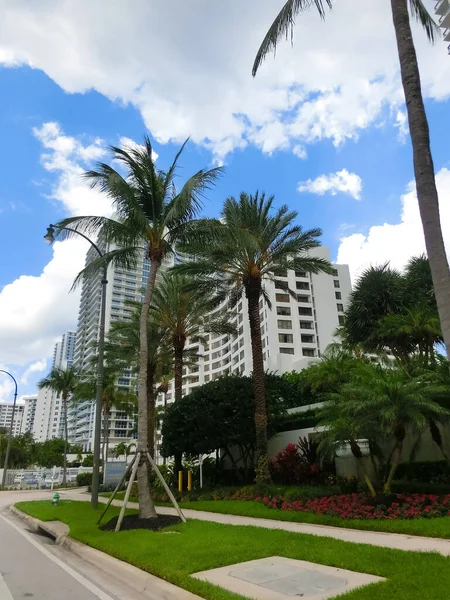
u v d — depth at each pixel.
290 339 72.12
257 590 5.75
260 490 17.17
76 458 96.00
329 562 6.87
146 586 6.67
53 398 164.25
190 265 21.06
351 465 17.33
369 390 12.08
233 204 20.69
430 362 17.92
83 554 9.59
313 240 20.66
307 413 22.33
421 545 7.91
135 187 15.26
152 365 28.86
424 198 6.70
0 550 10.71
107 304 78.25
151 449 28.52
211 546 8.35
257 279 20.88
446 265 6.33
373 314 23.69
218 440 21.72
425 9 10.18
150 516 12.31
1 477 45.06
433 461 15.84
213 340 104.56
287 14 8.88
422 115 7.15
